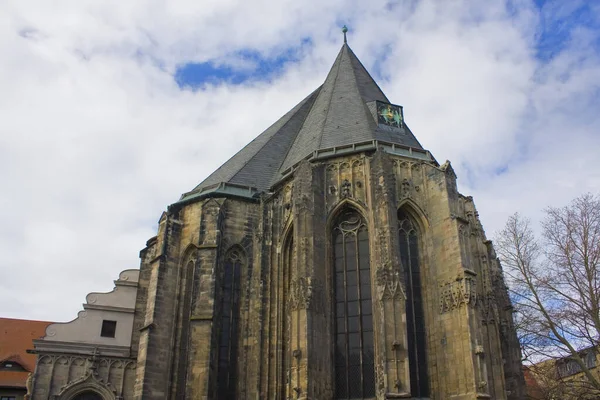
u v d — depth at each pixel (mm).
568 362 53375
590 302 50375
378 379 40656
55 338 57656
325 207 49406
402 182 49906
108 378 56750
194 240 54375
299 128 68500
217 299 50094
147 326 50531
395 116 57688
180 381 50219
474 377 40781
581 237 52906
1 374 75312
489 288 51750
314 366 41969
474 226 54719
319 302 44531
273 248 52406
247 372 48875
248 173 58875
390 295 42000
